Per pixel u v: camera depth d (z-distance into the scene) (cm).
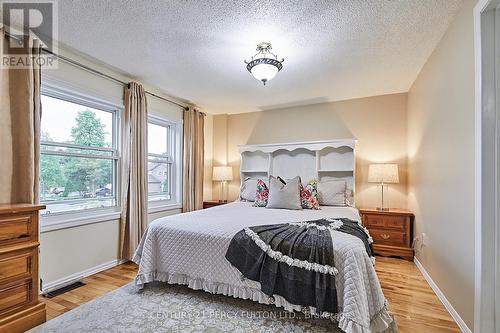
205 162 475
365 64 276
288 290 176
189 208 418
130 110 312
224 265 205
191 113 424
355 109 396
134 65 284
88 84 273
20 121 207
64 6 184
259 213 289
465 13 175
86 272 269
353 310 153
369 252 199
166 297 217
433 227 243
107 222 295
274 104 430
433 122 245
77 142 276
